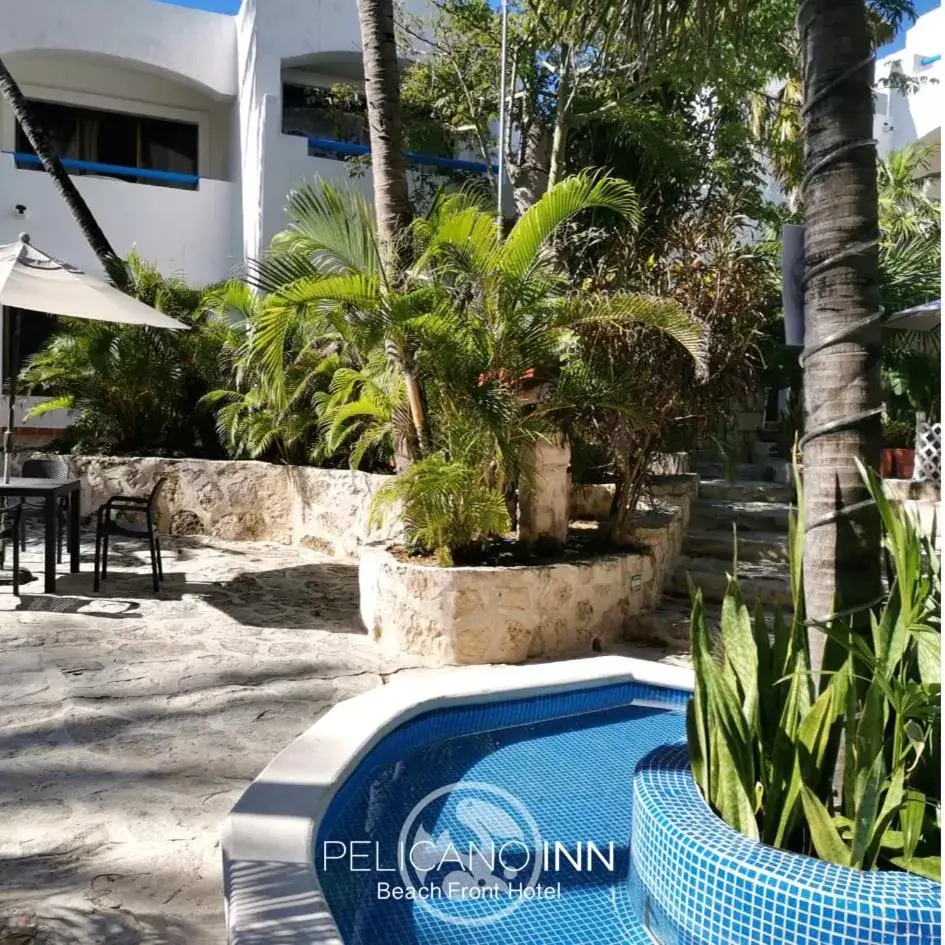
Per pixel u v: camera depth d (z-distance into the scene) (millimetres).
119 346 10961
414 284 6527
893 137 18188
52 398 12859
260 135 14727
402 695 4941
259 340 6508
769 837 2916
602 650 6559
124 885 3139
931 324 9477
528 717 5289
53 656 5836
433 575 6047
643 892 3117
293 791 3604
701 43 5434
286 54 15266
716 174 13227
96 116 16234
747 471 11945
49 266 7465
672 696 5551
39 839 3457
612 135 12852
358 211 7078
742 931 2658
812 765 2918
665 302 6223
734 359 6996
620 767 4609
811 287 3012
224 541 10703
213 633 6594
